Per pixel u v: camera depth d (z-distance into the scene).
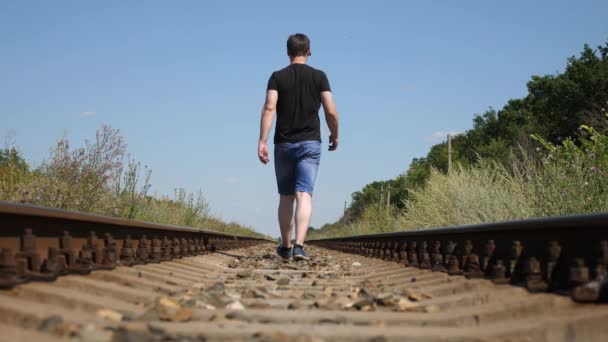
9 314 2.68
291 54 8.60
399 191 57.47
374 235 11.89
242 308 3.92
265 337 2.72
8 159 9.70
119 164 10.47
